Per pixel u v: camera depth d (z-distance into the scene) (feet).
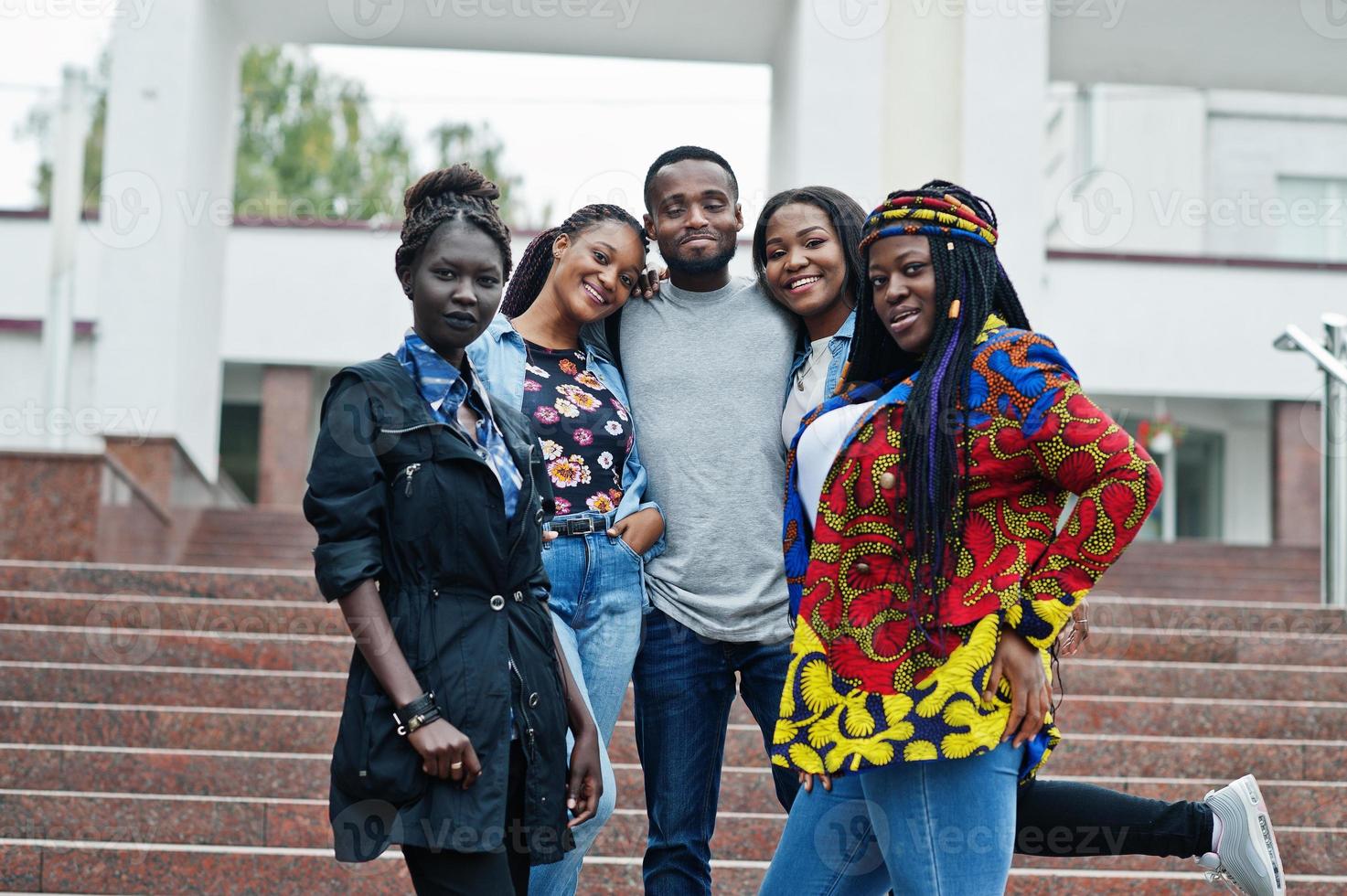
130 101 30.68
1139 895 12.41
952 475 8.22
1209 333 46.47
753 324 11.01
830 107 28.25
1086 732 16.03
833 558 8.60
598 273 10.51
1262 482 53.52
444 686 7.86
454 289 8.32
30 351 45.03
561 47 32.55
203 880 12.38
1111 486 7.93
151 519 28.81
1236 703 16.11
